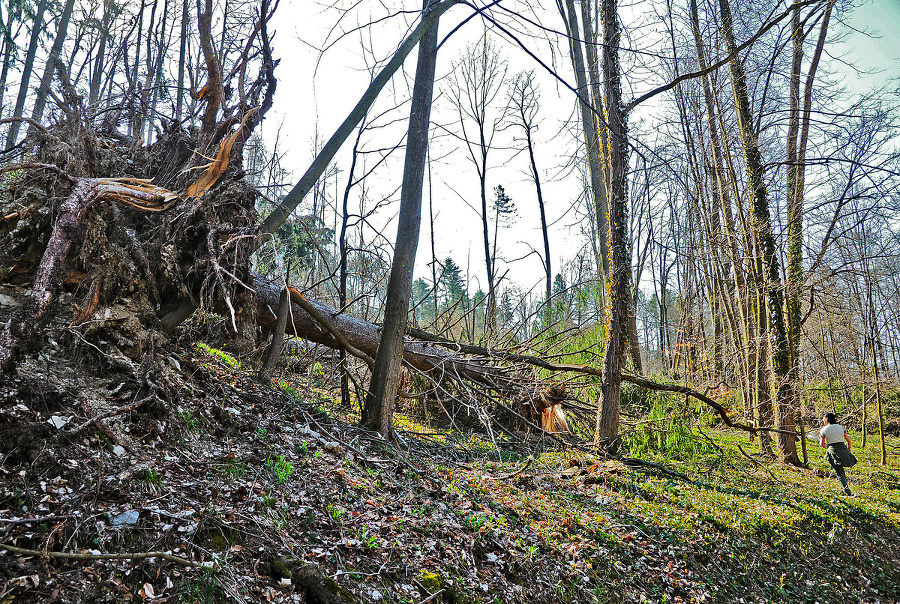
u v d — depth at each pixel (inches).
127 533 136.4
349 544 173.6
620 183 411.8
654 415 485.4
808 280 609.3
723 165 696.4
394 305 319.9
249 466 193.5
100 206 212.2
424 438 351.3
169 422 190.4
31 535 123.1
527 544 224.8
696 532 282.2
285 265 350.3
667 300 1584.6
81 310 196.7
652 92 382.9
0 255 206.1
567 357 531.2
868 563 316.5
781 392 529.3
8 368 157.6
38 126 223.6
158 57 384.2
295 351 414.0
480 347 435.8
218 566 139.3
